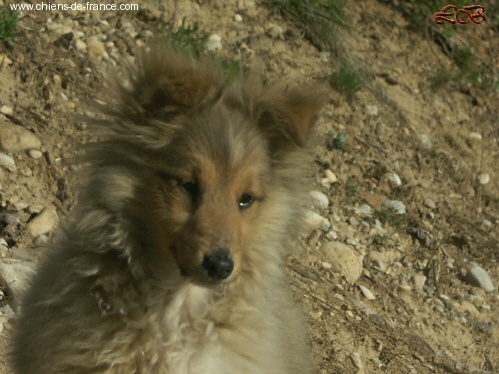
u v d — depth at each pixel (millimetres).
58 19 1743
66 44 1694
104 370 1128
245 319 1158
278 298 1209
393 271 1714
